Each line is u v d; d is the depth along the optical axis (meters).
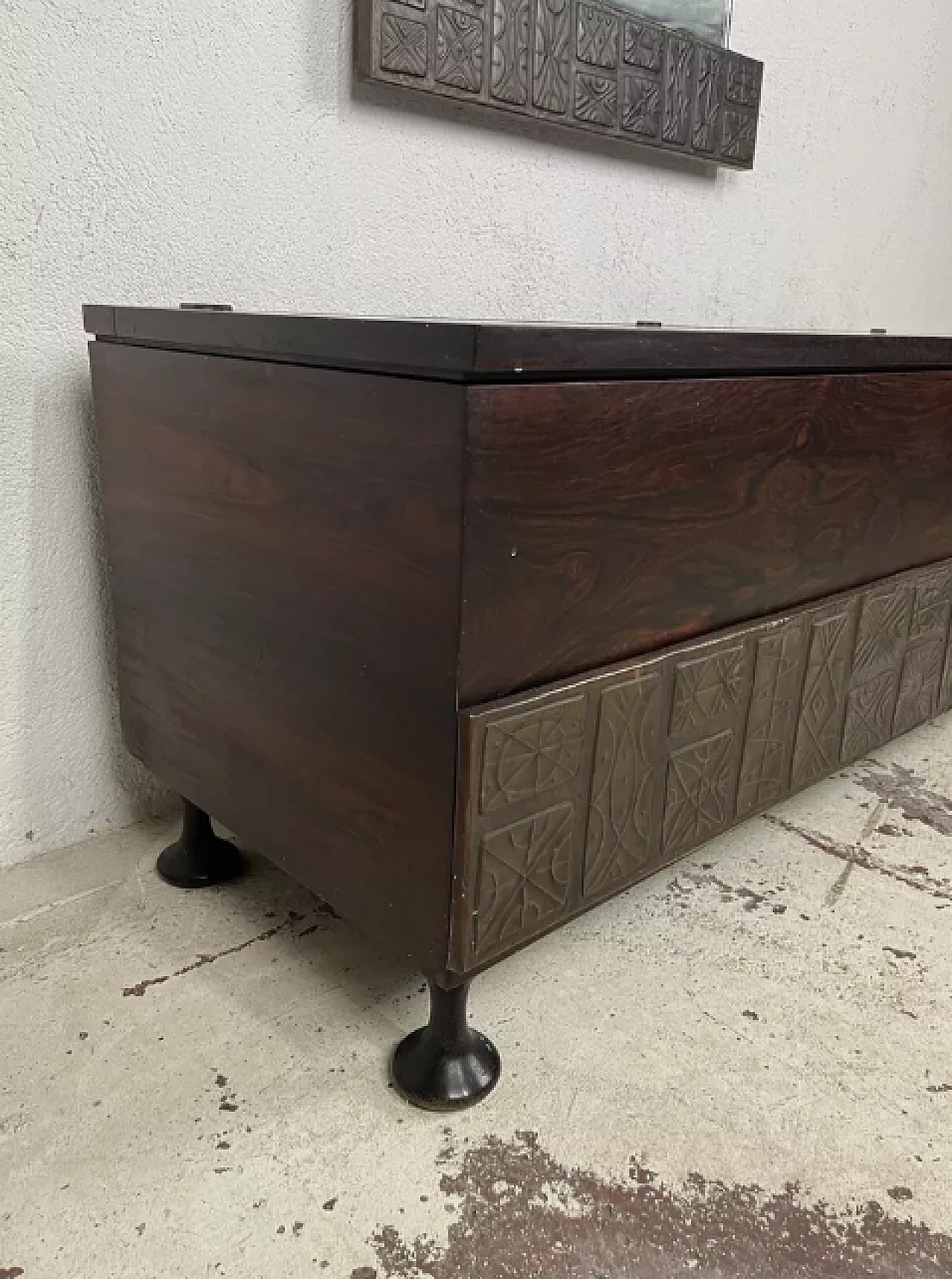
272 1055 0.81
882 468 1.03
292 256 1.15
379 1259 0.63
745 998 0.89
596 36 1.32
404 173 1.23
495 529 0.63
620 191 1.51
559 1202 0.68
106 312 0.89
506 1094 0.77
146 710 1.00
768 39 1.65
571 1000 0.88
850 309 2.05
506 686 0.68
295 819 0.83
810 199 1.86
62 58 0.92
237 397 0.77
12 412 0.97
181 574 0.89
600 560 0.72
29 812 1.07
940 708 1.29
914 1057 0.83
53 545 1.03
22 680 1.04
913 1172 0.71
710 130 1.53
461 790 0.66
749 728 0.93
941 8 2.00
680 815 0.87
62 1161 0.70
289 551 0.75
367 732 0.72
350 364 0.66
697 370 0.75
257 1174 0.69
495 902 0.71
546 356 0.62
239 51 1.04
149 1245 0.64
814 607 0.97
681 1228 0.66
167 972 0.90
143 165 1.00
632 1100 0.77
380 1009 0.86
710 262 1.71
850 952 0.96
